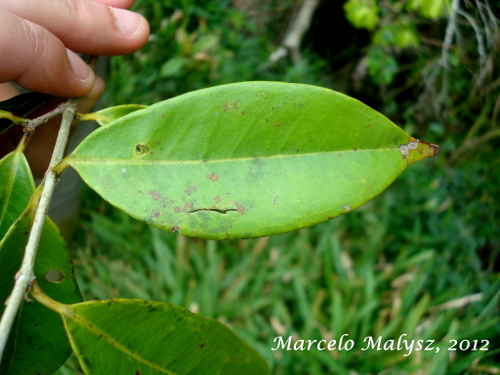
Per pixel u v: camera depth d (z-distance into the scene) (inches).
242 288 15.6
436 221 18.8
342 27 23.4
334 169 4.0
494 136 20.7
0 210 4.3
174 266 16.6
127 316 3.7
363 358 14.0
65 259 4.2
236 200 4.0
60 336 4.3
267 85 4.0
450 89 21.3
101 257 16.7
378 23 20.2
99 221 17.1
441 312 15.7
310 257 17.1
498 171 20.4
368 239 17.9
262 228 3.9
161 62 20.2
